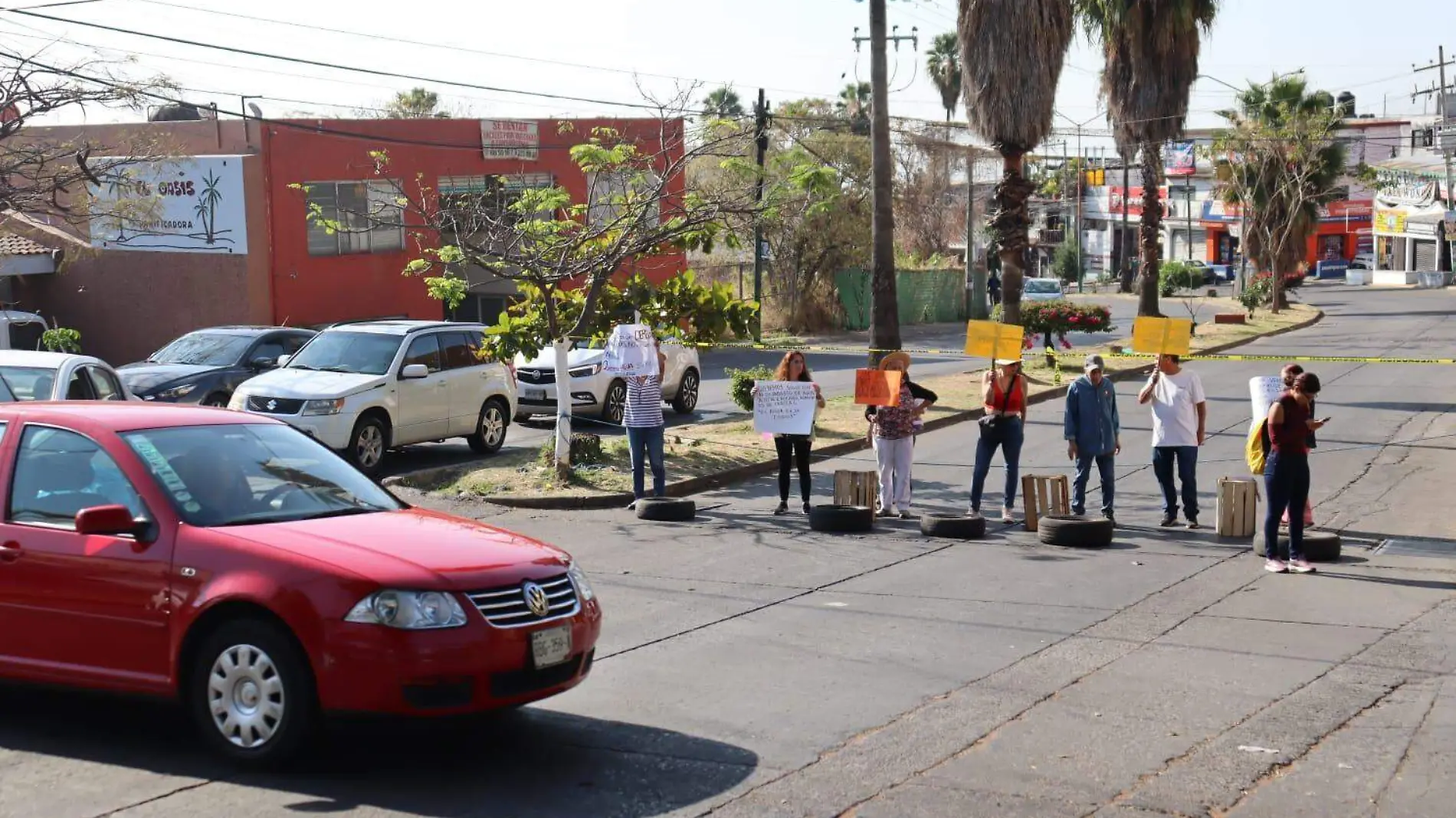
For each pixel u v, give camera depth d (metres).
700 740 6.92
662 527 13.92
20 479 7.00
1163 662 8.54
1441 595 10.50
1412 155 79.06
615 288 17.09
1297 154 55.44
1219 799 6.03
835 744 6.85
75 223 32.97
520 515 14.66
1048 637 9.23
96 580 6.57
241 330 21.00
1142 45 37.91
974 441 21.16
